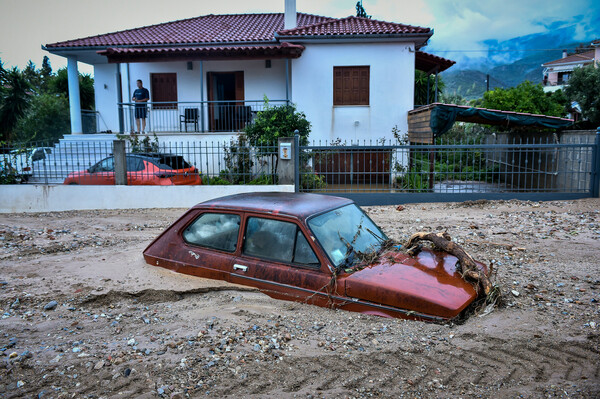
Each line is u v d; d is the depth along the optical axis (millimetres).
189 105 20234
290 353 3533
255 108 19906
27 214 11664
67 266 6055
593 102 23672
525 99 23000
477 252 6848
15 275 5758
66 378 3275
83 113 20984
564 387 3035
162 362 3455
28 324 4262
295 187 11836
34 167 14523
